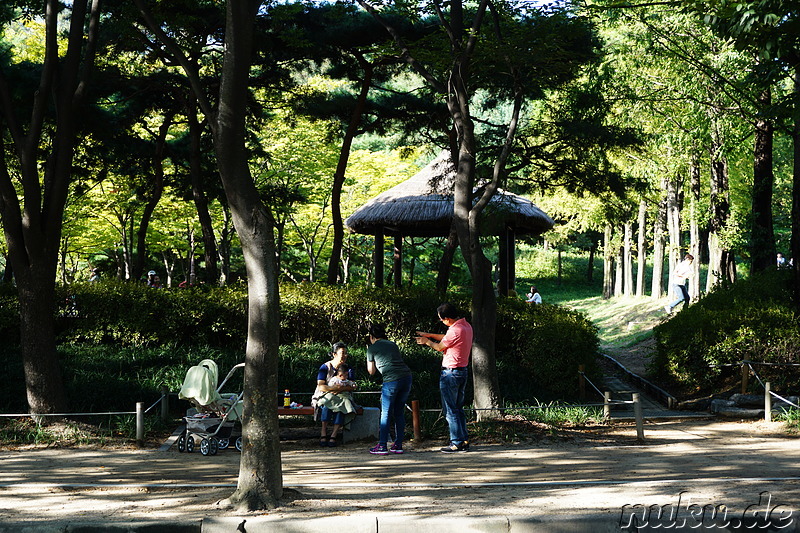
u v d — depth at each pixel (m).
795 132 16.94
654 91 24.02
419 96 21.67
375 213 21.83
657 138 23.39
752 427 12.12
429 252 37.97
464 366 10.45
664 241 39.53
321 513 6.41
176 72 20.62
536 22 12.66
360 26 18.70
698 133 22.47
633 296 43.78
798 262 16.67
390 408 10.38
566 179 19.28
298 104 21.94
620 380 18.59
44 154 19.94
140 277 25.00
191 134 21.03
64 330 16.75
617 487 7.34
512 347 16.98
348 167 32.00
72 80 12.28
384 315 17.39
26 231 12.20
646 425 12.70
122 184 28.75
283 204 25.55
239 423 11.30
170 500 7.11
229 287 17.81
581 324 16.28
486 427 11.65
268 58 20.27
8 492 7.61
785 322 15.58
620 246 46.19
